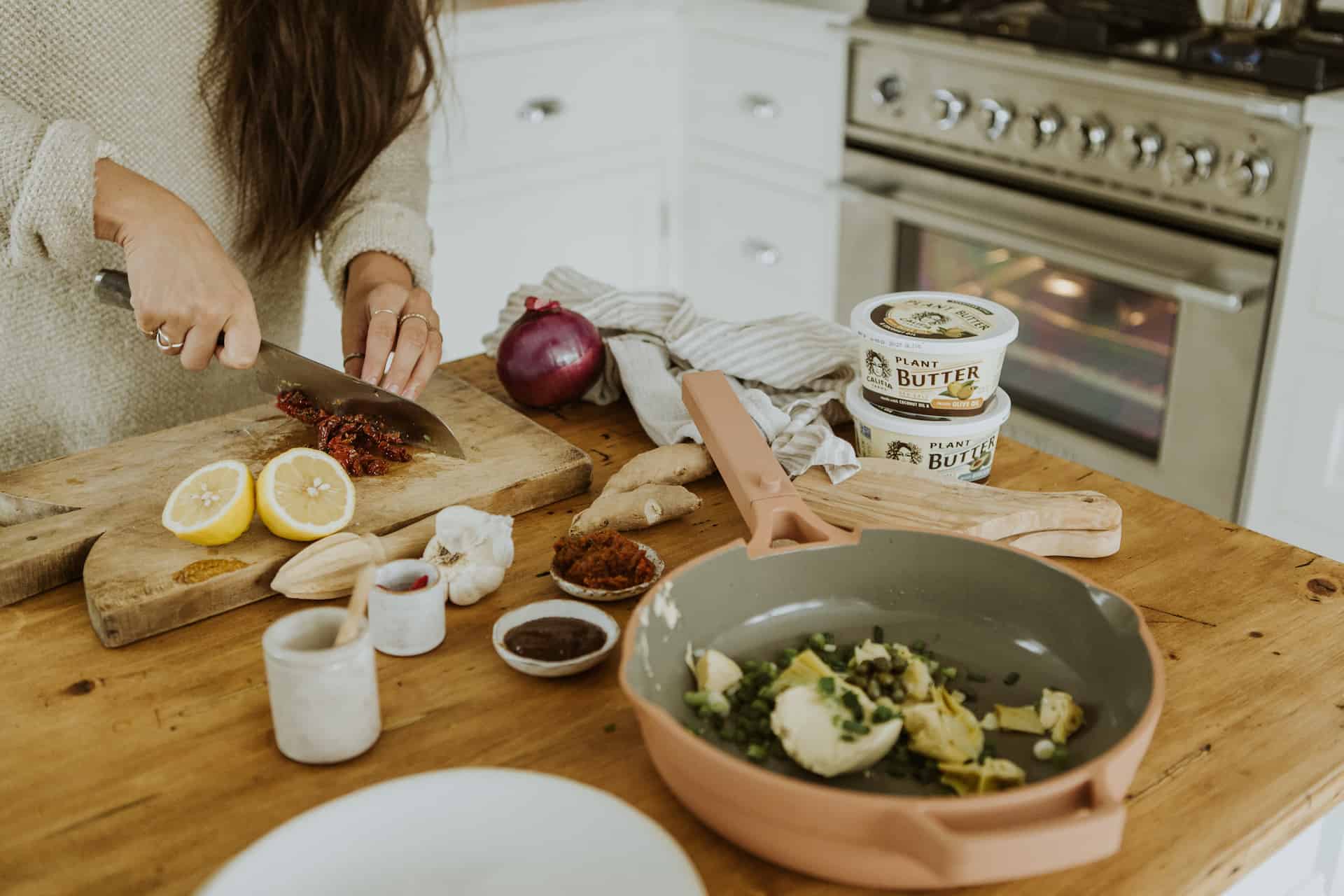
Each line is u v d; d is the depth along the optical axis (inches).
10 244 42.1
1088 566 37.9
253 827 27.1
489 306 103.4
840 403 46.9
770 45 98.0
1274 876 30.7
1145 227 76.7
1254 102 67.9
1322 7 74.3
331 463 38.6
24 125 39.8
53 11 46.4
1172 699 31.1
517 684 32.1
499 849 23.8
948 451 41.8
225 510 36.1
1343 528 72.4
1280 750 29.2
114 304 43.4
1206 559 38.1
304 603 36.0
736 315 112.6
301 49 48.4
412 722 30.6
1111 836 22.5
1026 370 88.4
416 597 32.5
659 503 39.2
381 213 52.2
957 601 32.5
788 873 26.0
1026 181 83.9
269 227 53.3
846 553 32.9
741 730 28.4
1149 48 77.0
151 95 49.9
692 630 31.2
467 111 94.2
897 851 23.6
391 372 45.0
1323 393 70.8
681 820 27.5
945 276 92.1
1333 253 67.7
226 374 57.5
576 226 106.7
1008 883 25.5
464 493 40.3
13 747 29.6
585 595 35.3
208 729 30.4
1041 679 30.3
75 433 53.5
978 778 26.4
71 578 36.9
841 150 95.7
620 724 30.6
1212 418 76.9
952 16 89.1
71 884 25.5
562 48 98.2
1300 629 34.1
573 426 48.0
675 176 112.6
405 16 50.5
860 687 29.1
